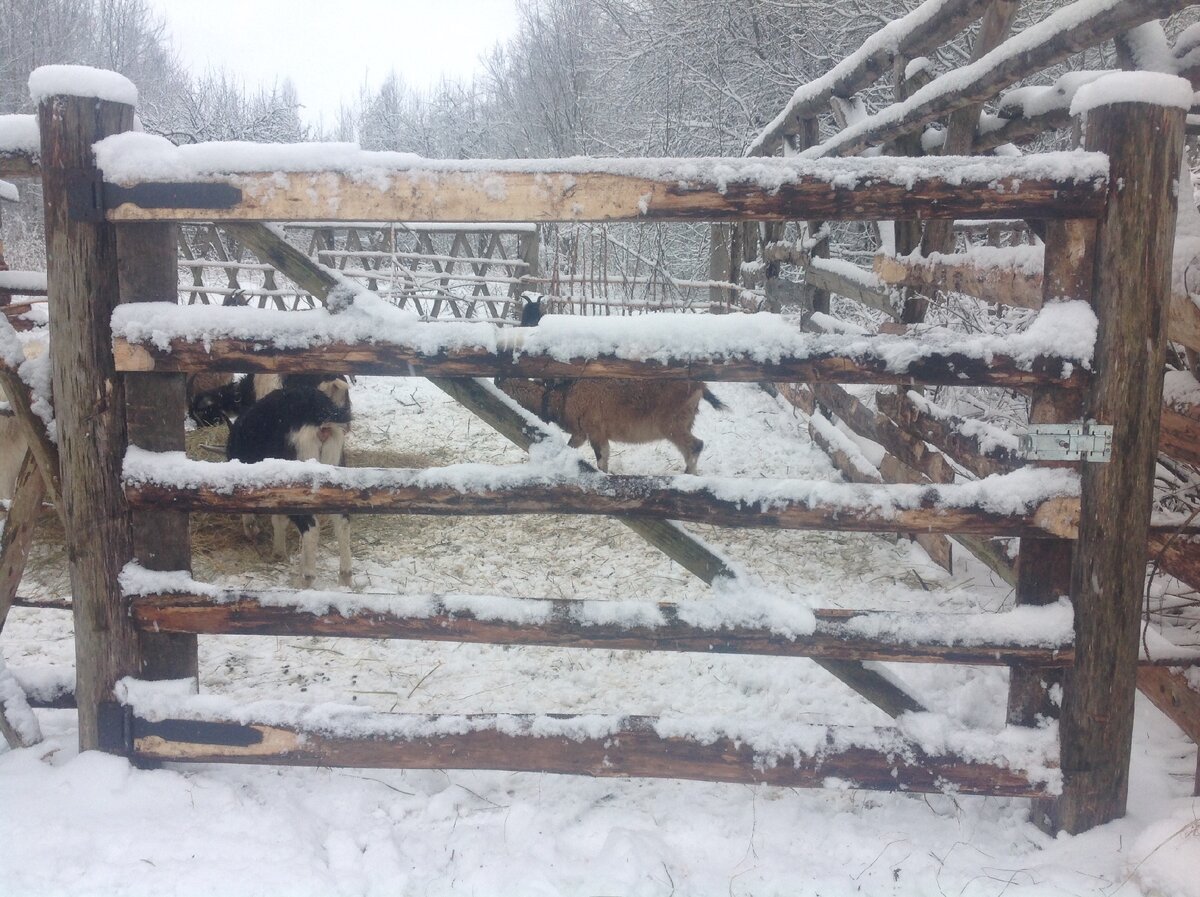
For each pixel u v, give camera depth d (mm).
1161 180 2496
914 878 2541
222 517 5750
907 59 5715
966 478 5309
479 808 2889
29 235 16891
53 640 4035
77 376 2719
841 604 4691
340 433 4969
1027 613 2727
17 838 2529
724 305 10789
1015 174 2516
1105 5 3396
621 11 20641
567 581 4969
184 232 12938
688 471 6594
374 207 2623
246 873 2457
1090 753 2705
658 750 2789
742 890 2502
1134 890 2434
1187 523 2938
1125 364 2557
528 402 6281
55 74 2586
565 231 14383
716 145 16938
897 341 2639
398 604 2803
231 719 2834
